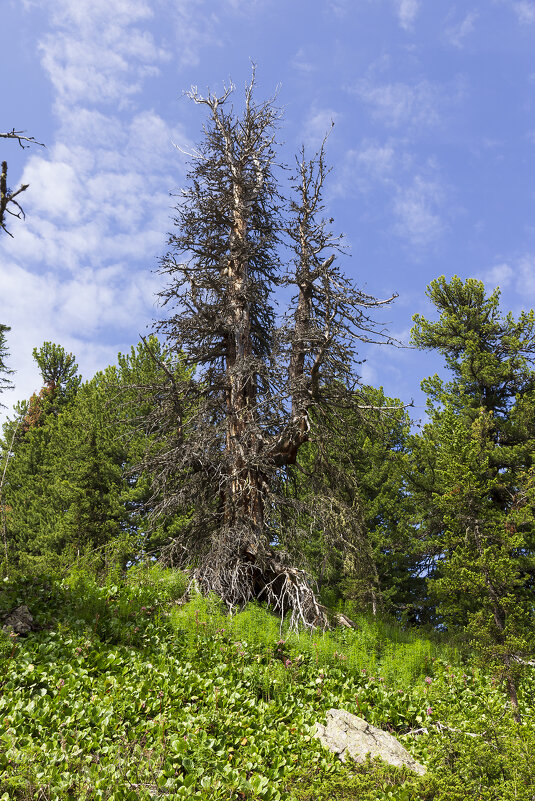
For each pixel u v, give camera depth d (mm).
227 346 16609
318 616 12633
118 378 24594
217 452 14539
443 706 7285
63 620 9727
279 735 7289
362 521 15875
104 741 6219
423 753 7430
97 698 7043
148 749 6082
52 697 7102
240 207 17203
